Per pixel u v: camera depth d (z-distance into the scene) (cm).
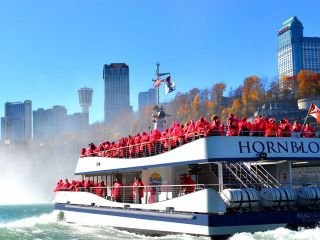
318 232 1998
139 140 2716
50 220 3616
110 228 2817
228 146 2039
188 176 2352
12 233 2806
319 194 2112
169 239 2067
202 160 2055
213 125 2081
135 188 2659
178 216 2155
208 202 1983
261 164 2439
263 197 2064
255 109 17612
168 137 2388
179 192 2316
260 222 2016
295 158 2147
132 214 2569
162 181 2550
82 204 3281
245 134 2122
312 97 16988
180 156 2227
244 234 1966
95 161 3181
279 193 2058
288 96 18588
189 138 2269
